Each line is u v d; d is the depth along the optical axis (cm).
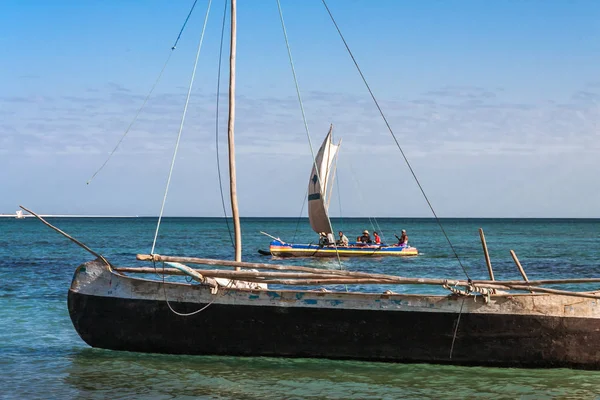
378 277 1585
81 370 1567
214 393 1408
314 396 1399
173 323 1644
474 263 4994
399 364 1598
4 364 1620
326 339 1603
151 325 1652
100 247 6988
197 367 1588
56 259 5044
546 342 1562
